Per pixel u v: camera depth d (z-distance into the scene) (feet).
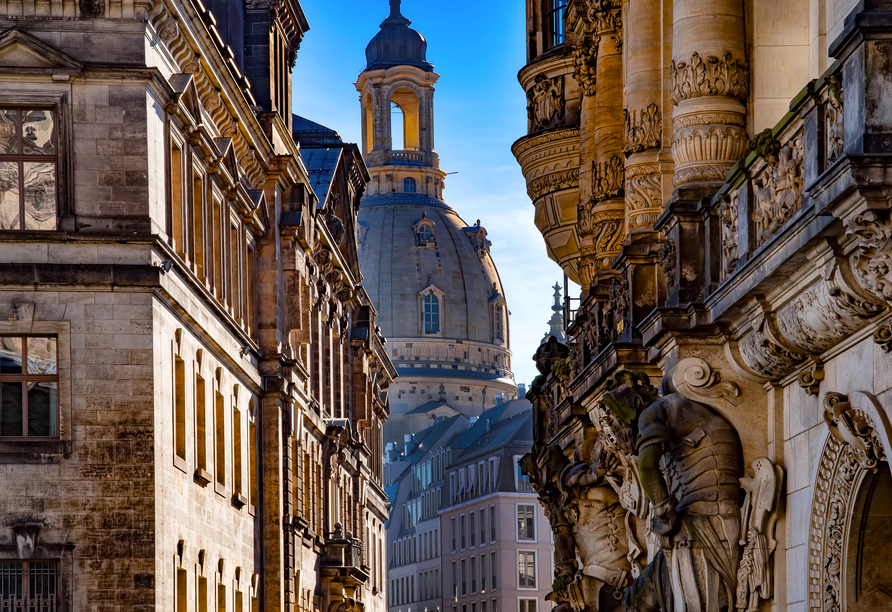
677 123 66.39
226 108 167.32
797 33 66.18
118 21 133.59
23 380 130.41
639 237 77.25
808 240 46.83
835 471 53.11
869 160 40.96
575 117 126.11
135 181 132.46
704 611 60.13
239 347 174.29
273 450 191.52
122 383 130.31
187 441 145.07
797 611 57.41
